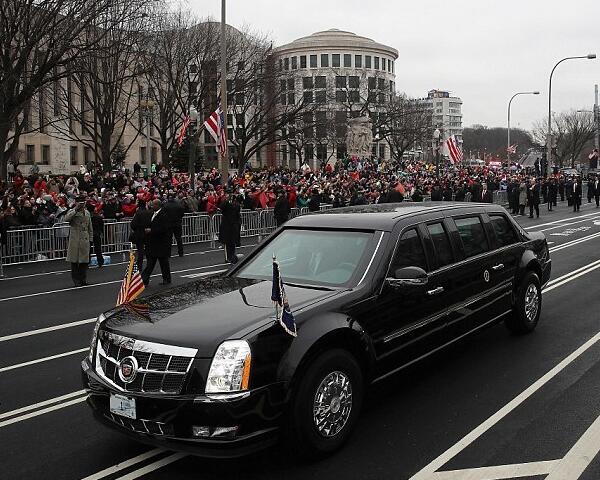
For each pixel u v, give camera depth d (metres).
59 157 53.12
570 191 38.66
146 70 29.50
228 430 4.02
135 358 4.29
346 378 4.73
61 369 7.09
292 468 4.46
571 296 10.42
